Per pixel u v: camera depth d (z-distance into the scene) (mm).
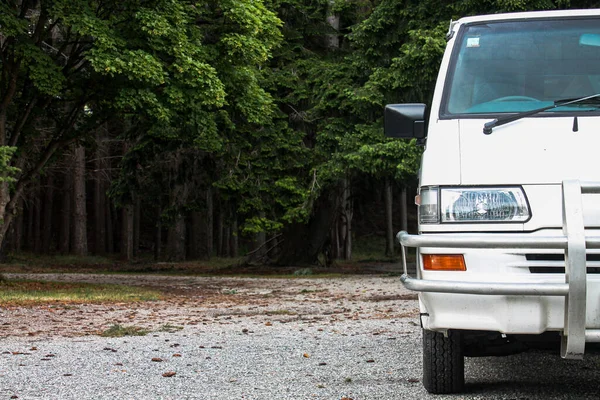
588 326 4164
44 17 18906
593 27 5176
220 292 18953
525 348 5266
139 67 17875
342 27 31578
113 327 10031
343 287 20188
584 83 4930
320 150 26703
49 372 6582
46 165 23875
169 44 19281
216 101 19516
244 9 20797
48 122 24984
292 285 21672
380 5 24891
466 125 4812
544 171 4562
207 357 7387
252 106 22688
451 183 4676
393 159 23672
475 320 4480
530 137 4664
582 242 4047
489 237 4207
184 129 22781
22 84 20422
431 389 5266
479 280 4438
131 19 19234
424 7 24031
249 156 28516
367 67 25594
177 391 5695
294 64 29125
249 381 6066
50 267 37062
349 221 44781
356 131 25969
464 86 5059
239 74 21844
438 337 5168
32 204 48062
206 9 21906
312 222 33094
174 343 8547
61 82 18516
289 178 28219
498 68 5094
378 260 43375
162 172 30812
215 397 5449
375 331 9414
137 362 7121
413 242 4363
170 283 23234
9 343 8703
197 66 19141
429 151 4836
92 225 58562
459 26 5398
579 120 4652
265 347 8078
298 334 9328
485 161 4660
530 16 5305
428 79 22375
